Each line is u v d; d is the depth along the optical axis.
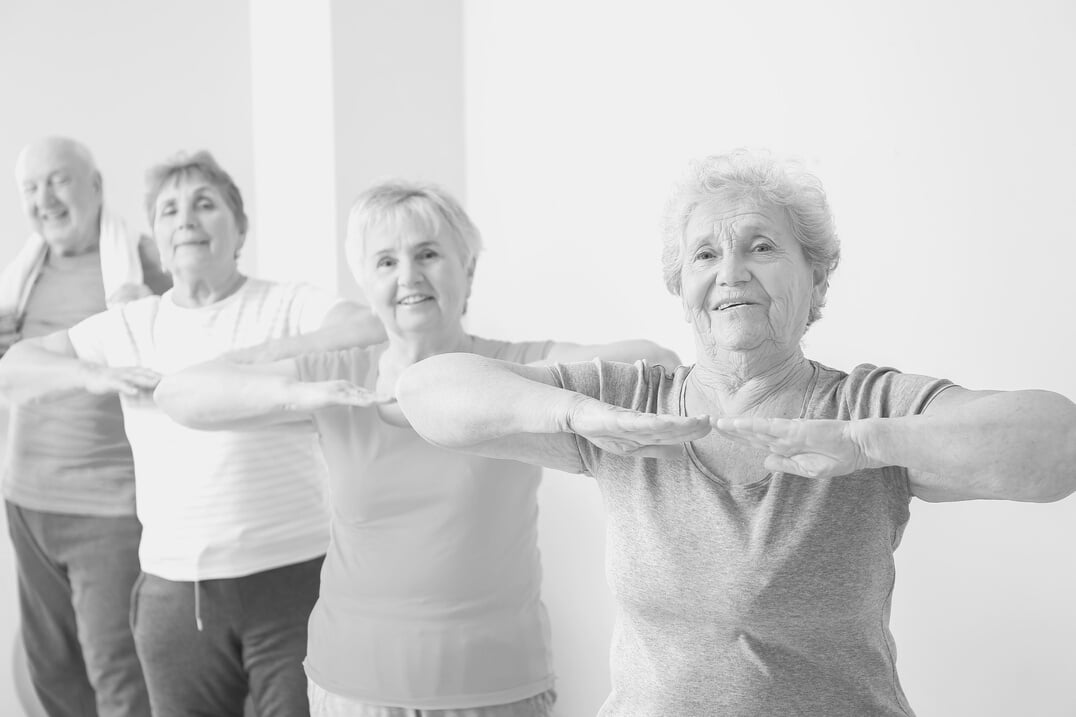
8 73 3.00
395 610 1.62
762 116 2.24
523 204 2.90
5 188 3.01
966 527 1.94
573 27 2.70
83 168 2.66
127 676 2.64
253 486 2.10
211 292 2.28
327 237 2.99
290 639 2.11
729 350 1.15
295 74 3.05
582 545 2.73
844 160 2.09
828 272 1.23
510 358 1.80
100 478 2.60
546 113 2.80
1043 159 1.79
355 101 2.95
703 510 1.12
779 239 1.15
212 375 1.76
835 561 1.08
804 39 2.14
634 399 1.23
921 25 1.95
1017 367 1.85
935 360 1.96
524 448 1.24
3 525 2.88
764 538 1.09
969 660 1.95
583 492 2.72
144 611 2.14
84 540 2.62
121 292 2.63
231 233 2.26
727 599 1.10
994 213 1.86
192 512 2.10
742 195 1.16
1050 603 1.83
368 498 1.64
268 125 3.21
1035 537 1.84
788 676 1.10
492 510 1.62
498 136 2.98
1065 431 0.96
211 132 3.25
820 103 2.12
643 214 2.53
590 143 2.67
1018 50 1.82
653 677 1.15
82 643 2.66
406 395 1.24
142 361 2.28
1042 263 1.81
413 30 3.02
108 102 3.12
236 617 2.10
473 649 1.60
